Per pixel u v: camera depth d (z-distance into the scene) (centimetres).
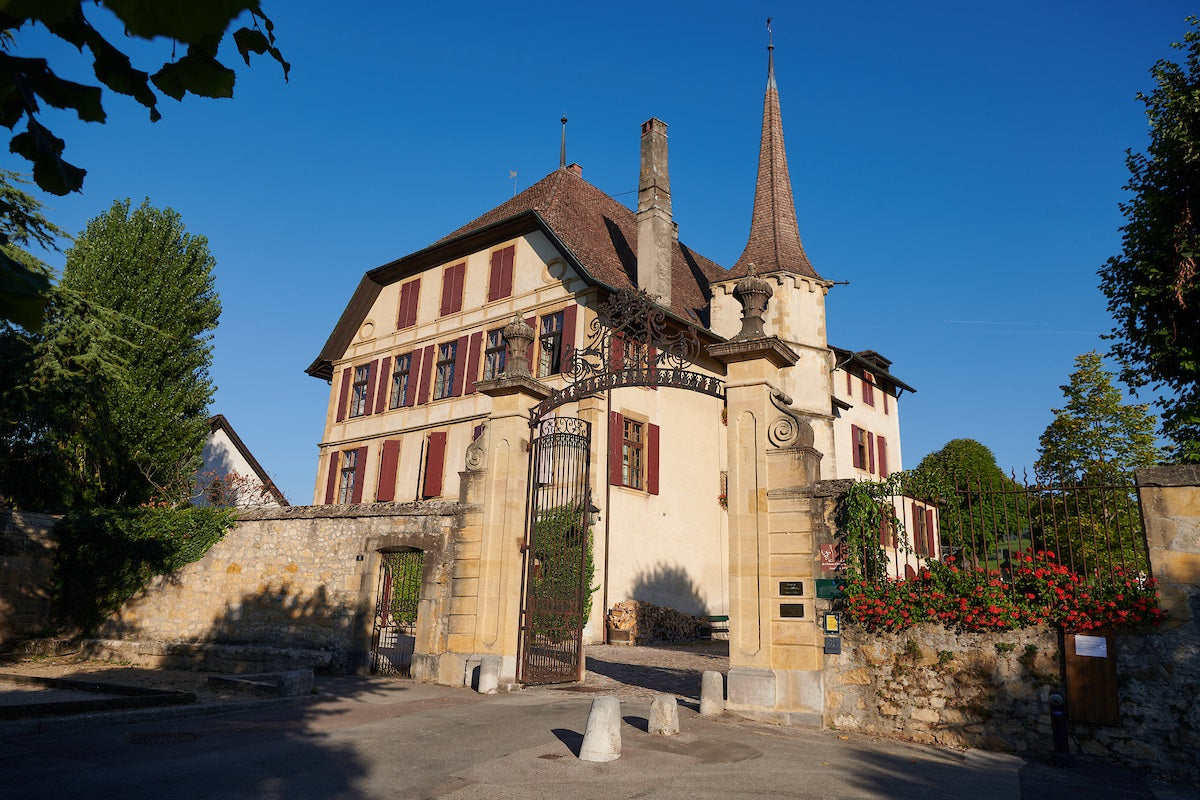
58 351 1858
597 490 1870
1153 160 1404
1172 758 706
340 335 2862
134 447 2169
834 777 668
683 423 2238
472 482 1232
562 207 2378
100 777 608
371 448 2584
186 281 2431
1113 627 750
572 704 1000
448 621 1194
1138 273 1408
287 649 1324
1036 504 837
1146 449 2209
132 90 202
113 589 1609
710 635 2086
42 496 1969
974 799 614
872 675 865
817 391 2188
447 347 2498
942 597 829
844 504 922
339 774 643
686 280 2634
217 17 124
